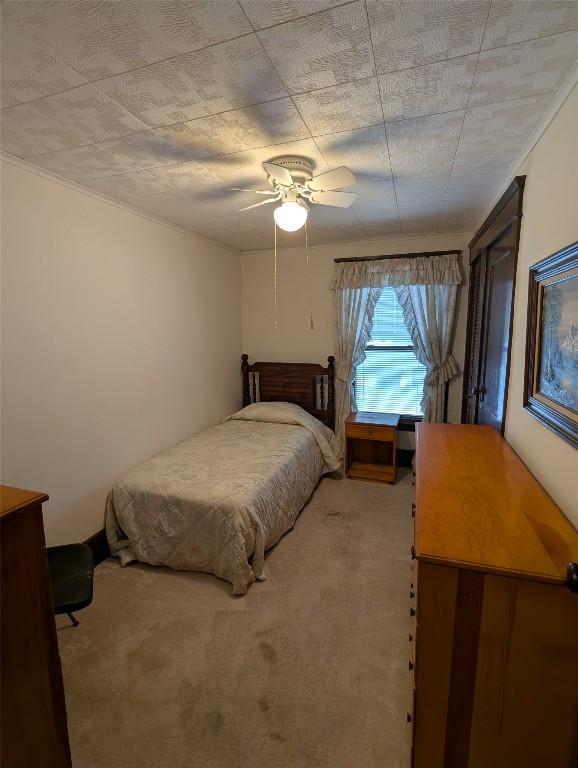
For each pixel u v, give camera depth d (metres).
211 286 3.91
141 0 1.01
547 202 1.61
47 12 1.05
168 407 3.30
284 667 1.78
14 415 2.04
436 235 3.70
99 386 2.58
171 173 2.19
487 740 1.15
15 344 2.03
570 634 1.04
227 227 3.38
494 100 1.51
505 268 2.24
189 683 1.70
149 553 2.49
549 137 1.61
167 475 2.66
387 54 1.25
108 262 2.62
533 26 1.13
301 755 1.41
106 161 2.03
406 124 1.69
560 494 1.42
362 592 2.26
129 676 1.74
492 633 1.09
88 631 2.00
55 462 2.28
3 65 1.27
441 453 1.93
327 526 2.99
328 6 1.05
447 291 3.67
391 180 2.36
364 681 1.70
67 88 1.40
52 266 2.22
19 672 1.03
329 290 4.15
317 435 3.74
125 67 1.29
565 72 1.34
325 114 1.60
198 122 1.65
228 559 2.29
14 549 1.00
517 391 1.98
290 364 4.34
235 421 4.04
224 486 2.49
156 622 2.06
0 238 1.94
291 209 2.15
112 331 2.67
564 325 1.36
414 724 1.19
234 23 1.10
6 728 1.00
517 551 1.12
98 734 1.50
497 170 2.21
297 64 1.29
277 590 2.29
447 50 1.23
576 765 1.10
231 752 1.42
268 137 1.80
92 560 1.89
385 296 4.01
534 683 1.08
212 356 3.97
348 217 3.13
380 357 4.12
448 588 1.10
